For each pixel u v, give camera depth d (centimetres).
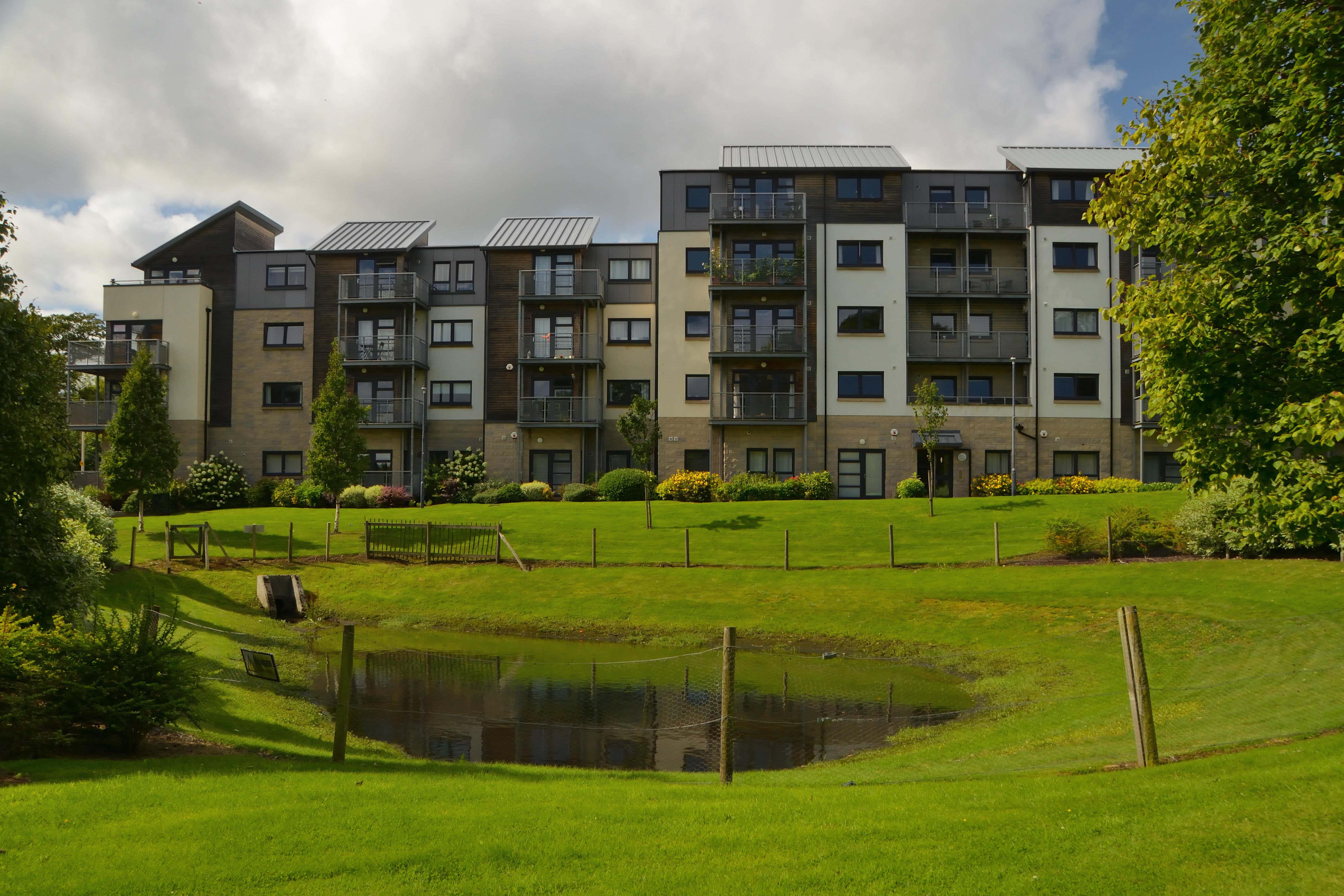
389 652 1797
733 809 646
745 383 3894
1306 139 796
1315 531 857
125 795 645
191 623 1830
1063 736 1016
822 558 2475
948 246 3978
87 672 825
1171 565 2005
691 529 2877
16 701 779
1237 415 862
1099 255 3856
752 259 3884
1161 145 948
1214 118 861
